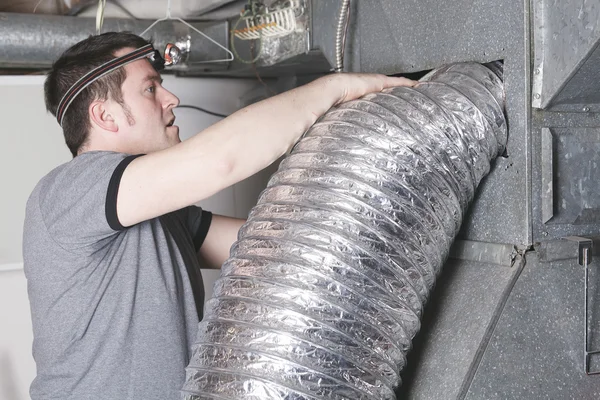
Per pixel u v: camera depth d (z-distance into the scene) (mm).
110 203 1177
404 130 1118
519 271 1167
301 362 1010
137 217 1191
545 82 1129
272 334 1021
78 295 1320
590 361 1194
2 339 2312
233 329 1046
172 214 1616
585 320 1171
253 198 2602
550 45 1116
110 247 1342
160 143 1471
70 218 1238
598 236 1219
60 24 2076
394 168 1099
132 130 1429
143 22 2150
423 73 1494
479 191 1272
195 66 2271
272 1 1851
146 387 1319
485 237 1262
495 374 1127
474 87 1178
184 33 2160
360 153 1110
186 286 1441
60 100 1435
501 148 1199
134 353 1323
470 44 1250
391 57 1461
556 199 1177
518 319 1151
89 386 1317
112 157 1242
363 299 1048
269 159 1165
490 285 1195
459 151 1149
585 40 1048
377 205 1080
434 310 1286
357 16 1558
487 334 1133
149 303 1342
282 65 2027
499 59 1193
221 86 2564
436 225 1126
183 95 2518
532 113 1157
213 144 1138
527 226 1164
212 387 1030
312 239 1062
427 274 1123
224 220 1789
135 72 1435
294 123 1180
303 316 1021
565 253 1189
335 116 1176
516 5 1148
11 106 2250
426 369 1211
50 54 2088
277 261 1058
